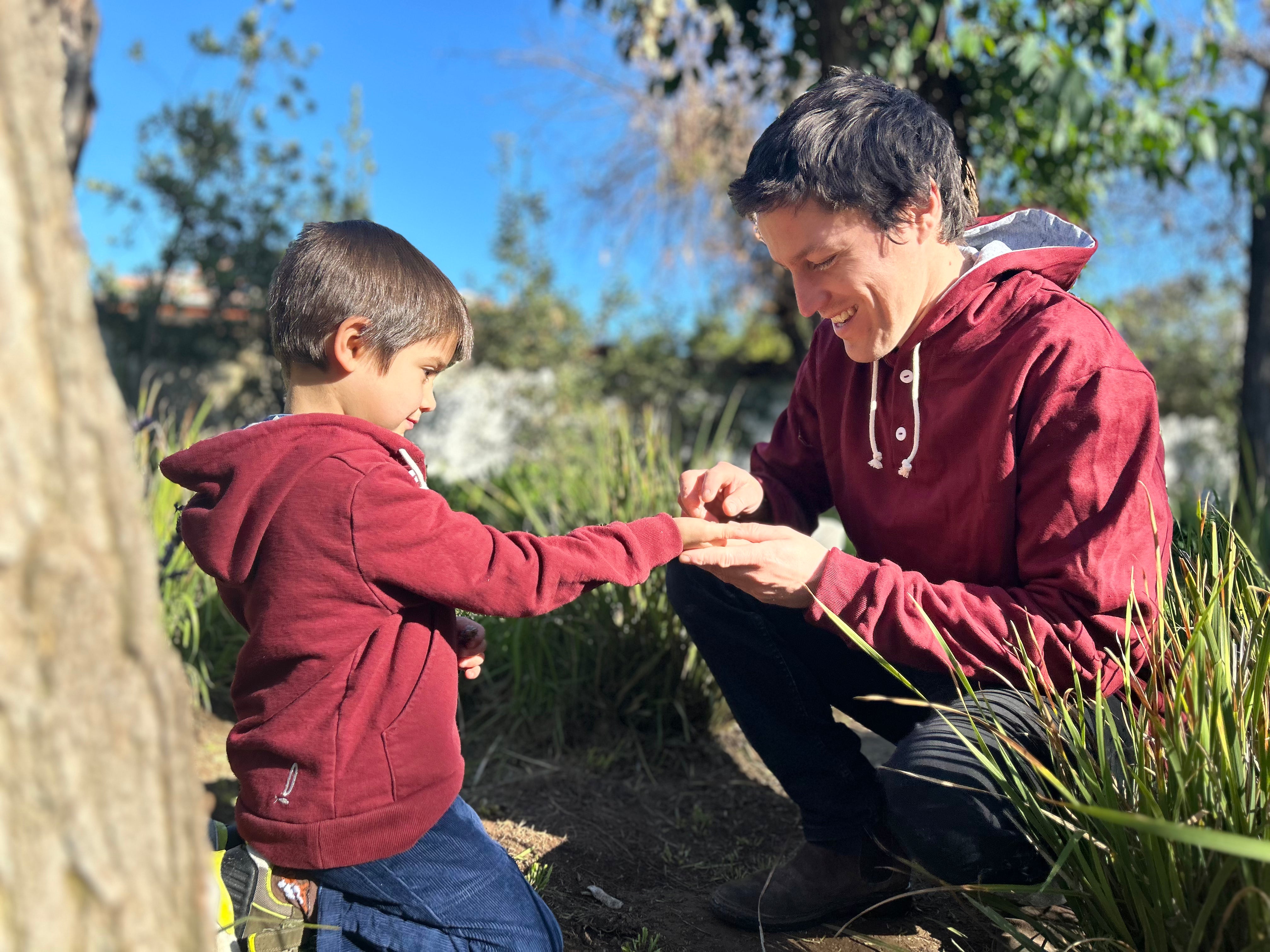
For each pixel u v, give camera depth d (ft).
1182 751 4.02
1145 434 4.97
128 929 2.42
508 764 8.38
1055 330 5.05
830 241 5.02
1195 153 17.69
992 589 5.02
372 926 4.32
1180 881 3.94
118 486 2.45
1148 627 4.83
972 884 4.66
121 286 35.12
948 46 15.67
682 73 19.72
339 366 4.64
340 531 4.15
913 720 6.07
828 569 5.00
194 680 9.11
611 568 4.82
